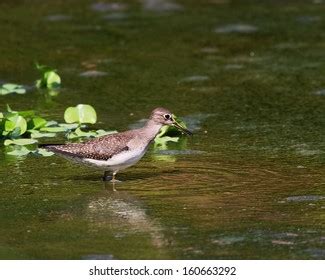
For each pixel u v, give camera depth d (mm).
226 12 25641
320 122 16453
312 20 24453
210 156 14602
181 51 21766
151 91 18578
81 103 17703
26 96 18188
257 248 10883
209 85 19031
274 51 21703
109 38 22906
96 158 13156
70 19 24766
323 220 11773
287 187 13062
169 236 11281
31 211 12180
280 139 15469
